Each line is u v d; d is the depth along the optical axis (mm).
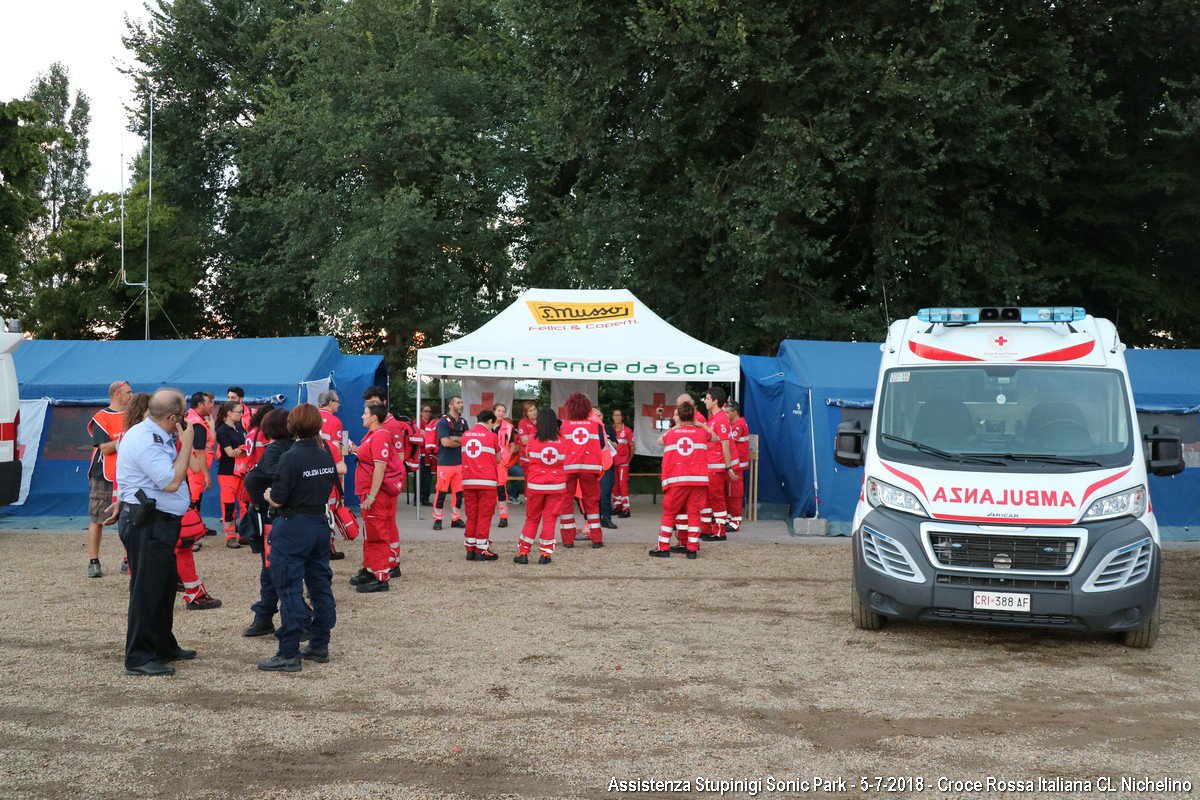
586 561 11789
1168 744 5414
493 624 8352
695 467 12062
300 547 6875
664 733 5543
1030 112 19812
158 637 6793
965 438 7934
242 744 5328
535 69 22781
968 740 5461
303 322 34188
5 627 8141
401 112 27000
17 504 15312
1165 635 8164
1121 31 20812
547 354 15484
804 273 21031
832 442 14828
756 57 18359
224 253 33562
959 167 21109
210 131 33438
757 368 17094
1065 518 7195
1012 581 7191
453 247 26953
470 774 4895
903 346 8672
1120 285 21344
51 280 32688
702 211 20047
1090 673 6906
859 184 20656
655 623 8445
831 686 6527
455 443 14789
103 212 32469
